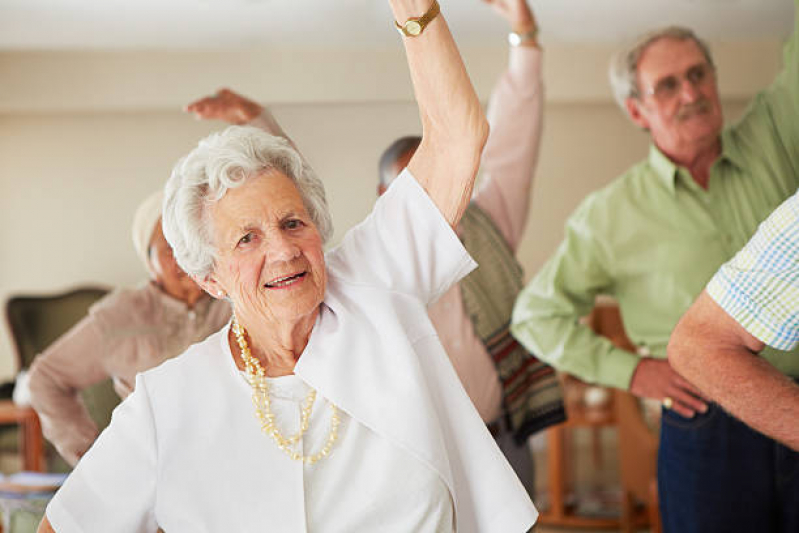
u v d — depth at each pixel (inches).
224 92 104.7
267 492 60.9
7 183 278.4
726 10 237.9
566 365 116.2
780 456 95.7
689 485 101.0
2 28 239.0
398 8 63.9
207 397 62.5
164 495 61.1
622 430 181.2
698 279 107.9
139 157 276.4
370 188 96.9
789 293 64.8
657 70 108.3
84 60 268.2
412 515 60.6
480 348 118.0
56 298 228.2
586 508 213.0
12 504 104.5
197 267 62.9
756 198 106.4
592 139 286.7
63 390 117.2
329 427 62.1
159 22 232.1
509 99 130.1
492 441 63.6
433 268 67.0
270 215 60.6
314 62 230.2
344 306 64.5
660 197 110.3
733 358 67.9
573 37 266.4
